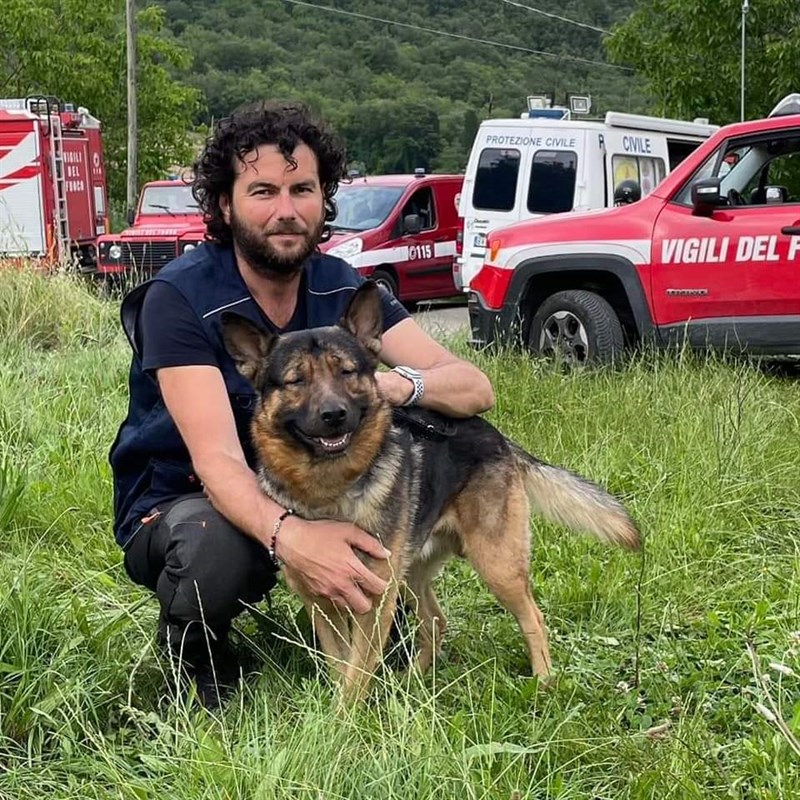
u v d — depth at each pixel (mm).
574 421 6859
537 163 14125
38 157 17047
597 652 4074
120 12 27578
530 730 3279
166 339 3494
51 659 3539
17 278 10594
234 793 2789
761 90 18344
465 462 3920
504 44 40094
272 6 48281
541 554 4961
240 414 3666
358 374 3430
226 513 3451
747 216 8312
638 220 8758
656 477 5816
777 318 8148
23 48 25984
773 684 3576
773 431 6445
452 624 4316
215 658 3779
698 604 4480
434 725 2988
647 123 15047
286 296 3746
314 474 3393
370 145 35719
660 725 3420
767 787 3004
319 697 3234
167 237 16016
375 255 16172
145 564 3752
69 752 3164
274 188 3480
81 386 7344
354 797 2777
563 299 9062
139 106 27438
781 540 5215
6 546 4809
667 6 18969
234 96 38750
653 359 8383
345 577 3350
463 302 18609
